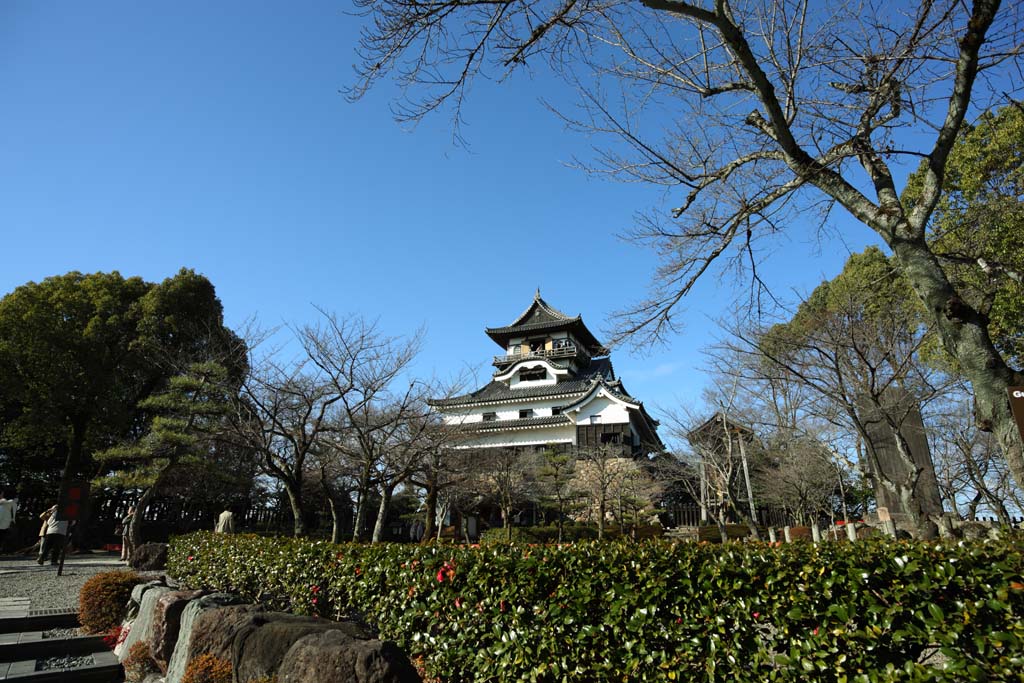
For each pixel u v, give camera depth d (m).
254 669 4.24
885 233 5.33
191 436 16.02
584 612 4.08
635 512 23.91
